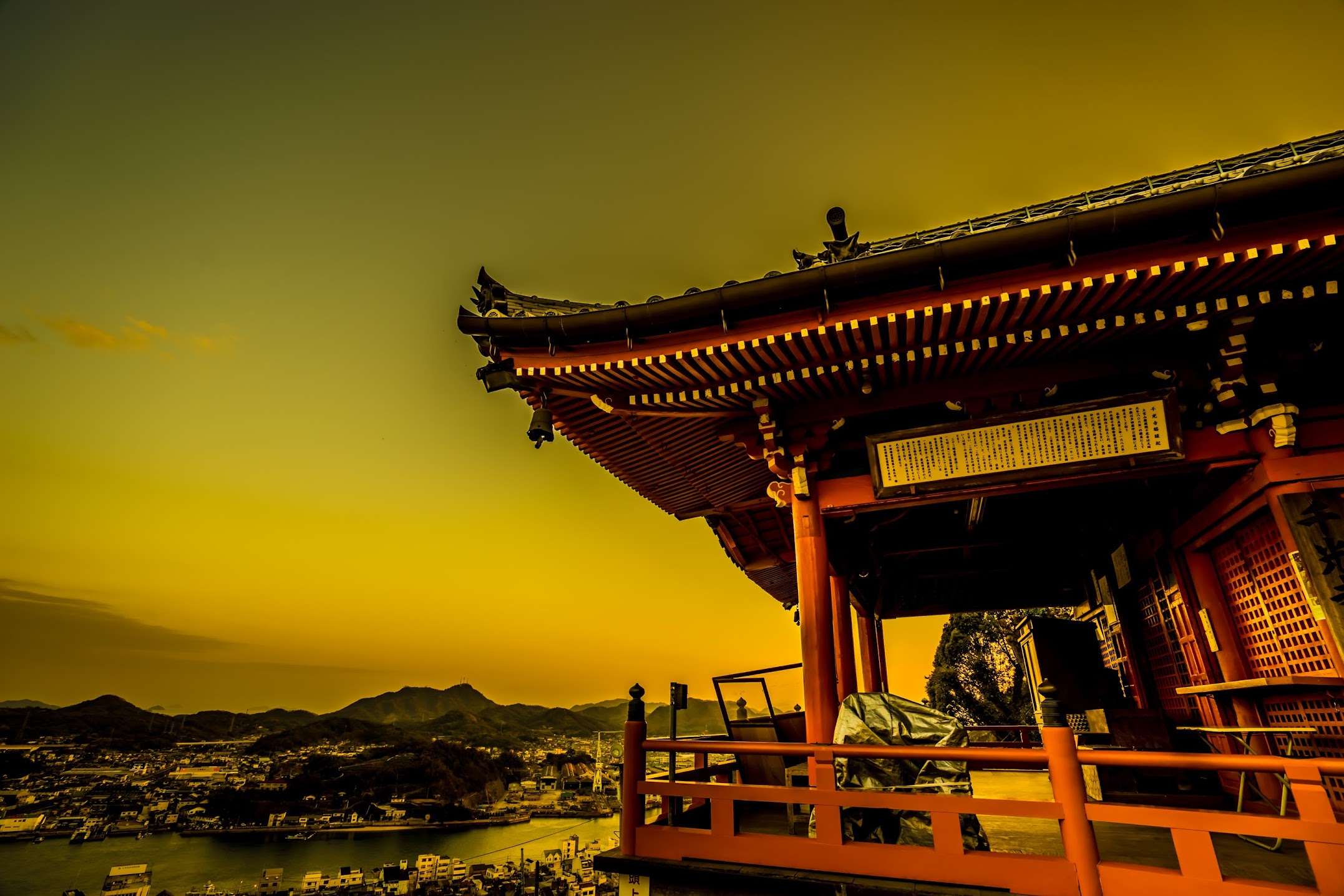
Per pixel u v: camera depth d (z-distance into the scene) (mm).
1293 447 5527
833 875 4348
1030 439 6215
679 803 6055
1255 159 5816
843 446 7133
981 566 12516
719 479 9297
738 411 7195
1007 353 6133
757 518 11000
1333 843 3295
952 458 6445
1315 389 5816
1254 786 6367
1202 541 7258
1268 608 6504
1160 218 4801
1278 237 4785
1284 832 3422
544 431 6723
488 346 6645
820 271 5566
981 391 6445
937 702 27031
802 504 6867
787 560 12102
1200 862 3564
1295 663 6113
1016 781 9906
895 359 6176
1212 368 5785
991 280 5367
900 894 4078
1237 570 6980
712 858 4793
